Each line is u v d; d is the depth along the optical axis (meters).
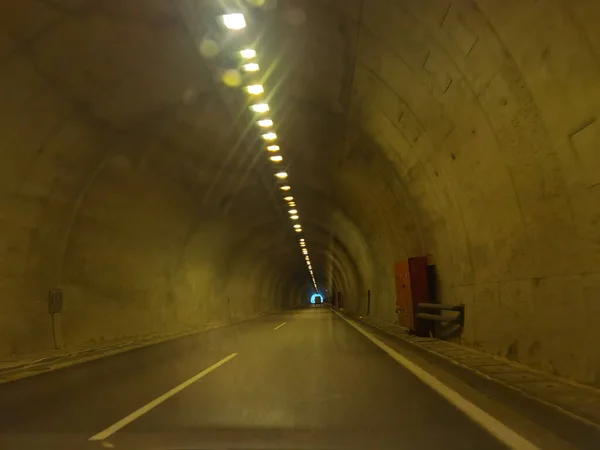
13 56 11.43
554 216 9.05
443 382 11.19
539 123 8.80
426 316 17.53
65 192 16.42
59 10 10.83
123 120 16.17
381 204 23.17
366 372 12.76
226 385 11.12
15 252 15.05
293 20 11.88
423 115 13.26
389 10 10.39
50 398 9.95
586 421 6.12
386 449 6.43
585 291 8.19
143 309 24.48
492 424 7.56
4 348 14.79
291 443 6.70
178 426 7.64
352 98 15.30
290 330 28.55
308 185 27.73
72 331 18.08
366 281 40.59
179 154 20.44
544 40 7.74
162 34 12.52
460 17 9.15
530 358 10.23
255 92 16.08
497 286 11.95
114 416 8.34
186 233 27.80
